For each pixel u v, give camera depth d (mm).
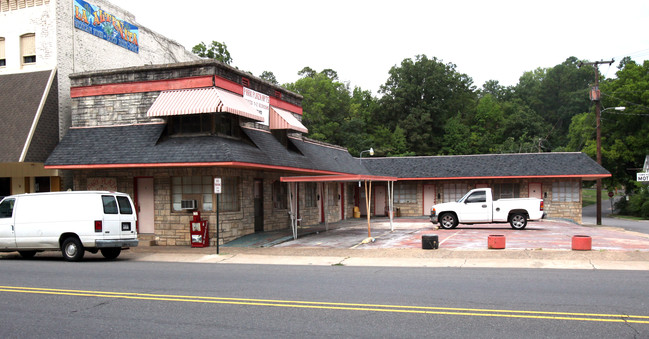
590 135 58938
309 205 29078
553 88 92062
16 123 20266
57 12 21797
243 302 8891
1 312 8305
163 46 30531
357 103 75875
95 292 9961
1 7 22641
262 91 23953
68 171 21859
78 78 21453
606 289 9758
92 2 23922
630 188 62625
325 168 26641
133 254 17547
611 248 16266
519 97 95438
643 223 39781
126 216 16234
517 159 36812
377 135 69062
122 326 7367
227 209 20562
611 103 55344
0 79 21906
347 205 36438
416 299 8969
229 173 20453
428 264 14203
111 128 20672
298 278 11680
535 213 23875
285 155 23172
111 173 20891
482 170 36219
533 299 8844
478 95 98062
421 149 66812
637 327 6957
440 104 70250
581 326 7027
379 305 8500
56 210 15680
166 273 12727
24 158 19391
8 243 15891
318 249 17688
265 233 22969
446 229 24656
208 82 19609
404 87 69125
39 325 7473
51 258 16891
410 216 38656
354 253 16531
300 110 28375
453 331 6848
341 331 6934
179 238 19891
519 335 6625
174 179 20203
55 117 21359
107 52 24984
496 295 9234
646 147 54406
